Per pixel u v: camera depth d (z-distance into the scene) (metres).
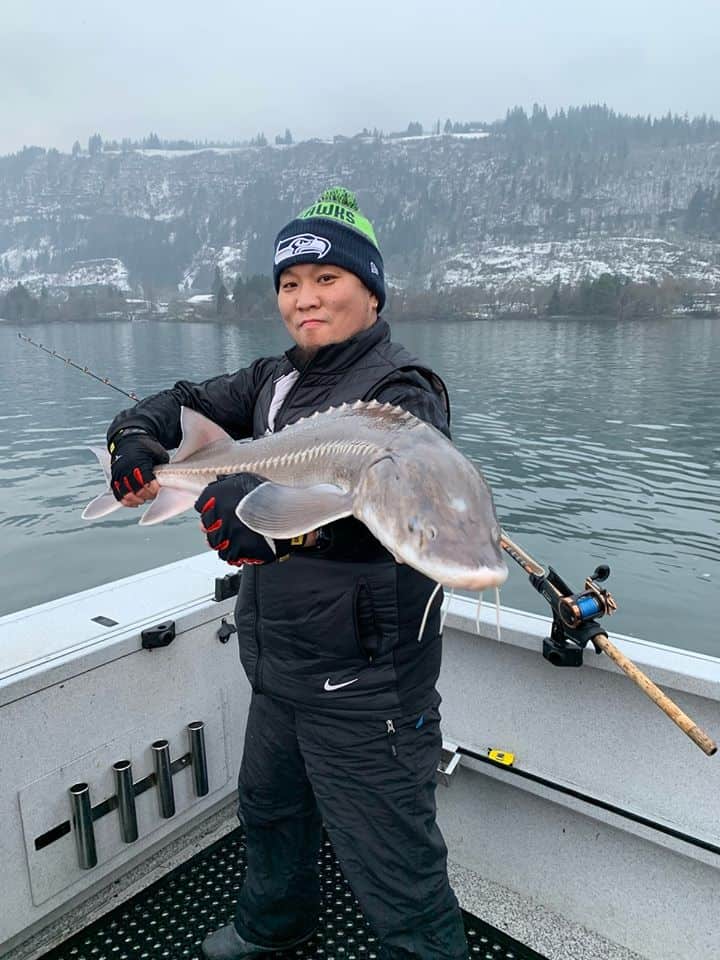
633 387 30.14
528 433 20.75
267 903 2.35
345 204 2.04
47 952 2.52
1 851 2.39
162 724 2.83
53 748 2.48
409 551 1.38
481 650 2.82
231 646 3.05
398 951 1.93
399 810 1.87
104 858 2.68
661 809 2.47
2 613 9.72
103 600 2.98
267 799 2.20
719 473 16.19
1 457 18.59
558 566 10.97
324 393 2.02
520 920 2.75
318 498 1.58
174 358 42.66
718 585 10.23
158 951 2.52
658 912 2.54
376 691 1.82
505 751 2.81
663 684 2.35
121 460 2.27
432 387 1.95
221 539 1.63
